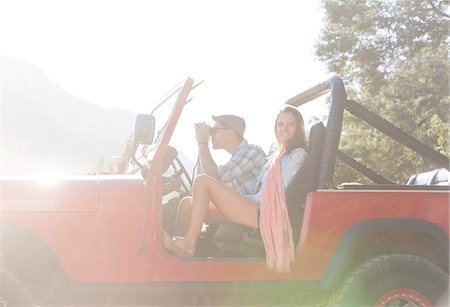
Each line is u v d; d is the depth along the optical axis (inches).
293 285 192.9
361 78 1315.2
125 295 189.9
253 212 201.2
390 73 1277.1
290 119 211.9
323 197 195.3
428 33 1256.8
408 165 1146.7
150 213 187.5
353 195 196.2
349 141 1229.1
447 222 197.9
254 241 197.9
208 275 188.4
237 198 201.2
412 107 1189.1
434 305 194.2
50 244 183.5
